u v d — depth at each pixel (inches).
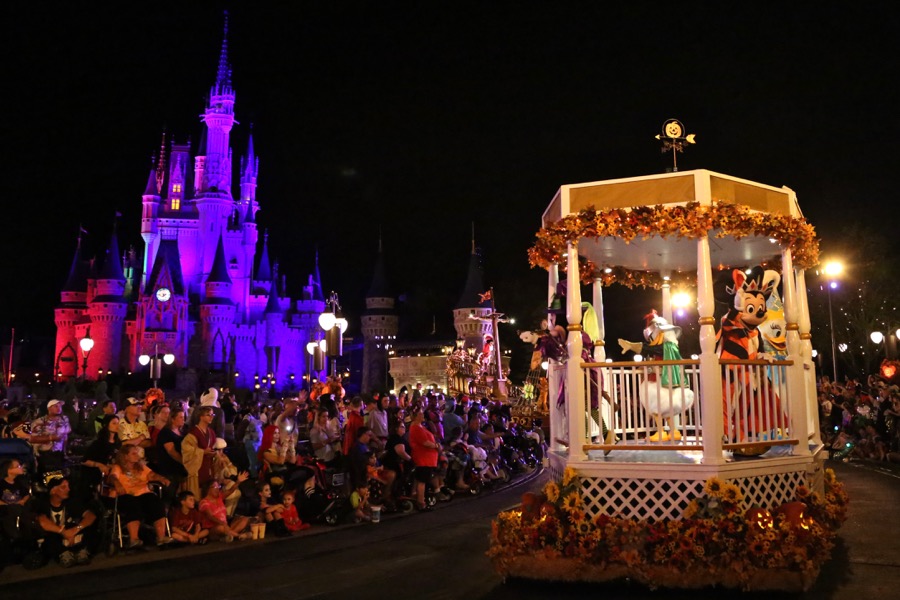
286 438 470.3
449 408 701.3
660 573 290.2
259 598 288.7
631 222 323.3
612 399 347.6
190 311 4847.4
